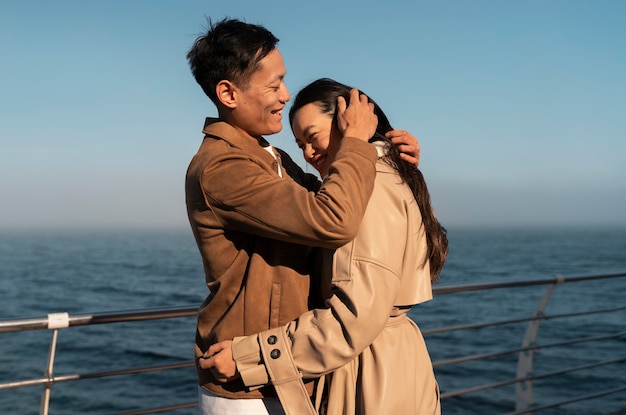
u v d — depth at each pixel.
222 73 1.50
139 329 35.34
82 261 108.56
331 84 1.60
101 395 19.89
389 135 1.62
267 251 1.48
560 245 151.62
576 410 15.29
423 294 1.51
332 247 1.37
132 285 63.91
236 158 1.46
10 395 20.08
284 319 1.46
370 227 1.41
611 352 26.16
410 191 1.54
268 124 1.56
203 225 1.48
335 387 1.46
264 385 1.45
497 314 41.66
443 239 1.61
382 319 1.37
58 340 31.23
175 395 19.77
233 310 1.46
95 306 48.44
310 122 1.57
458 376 21.97
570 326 35.84
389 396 1.44
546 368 22.20
